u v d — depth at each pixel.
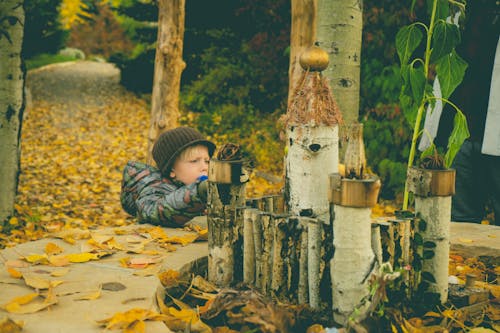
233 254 2.22
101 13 39.00
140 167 3.30
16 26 5.03
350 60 3.29
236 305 1.88
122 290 2.03
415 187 2.10
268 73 11.30
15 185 5.27
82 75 24.78
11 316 1.78
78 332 1.68
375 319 1.79
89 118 15.22
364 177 1.82
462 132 2.51
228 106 12.41
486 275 2.75
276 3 10.56
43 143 11.93
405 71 2.49
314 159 2.03
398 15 6.89
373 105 7.34
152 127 5.90
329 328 1.73
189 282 2.31
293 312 1.94
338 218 1.83
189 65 14.86
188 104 14.02
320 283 1.96
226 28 13.44
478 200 3.71
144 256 2.47
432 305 2.14
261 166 9.32
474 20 3.53
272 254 2.06
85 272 2.23
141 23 17.77
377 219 2.12
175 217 2.90
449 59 2.54
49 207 6.75
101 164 10.17
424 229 2.10
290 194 2.10
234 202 2.21
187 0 12.71
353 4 3.26
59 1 18.53
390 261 2.04
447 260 2.13
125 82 19.58
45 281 2.05
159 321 1.80
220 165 2.17
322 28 3.30
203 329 1.83
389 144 6.98
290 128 2.07
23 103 5.25
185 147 3.18
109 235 2.78
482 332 2.03
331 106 2.03
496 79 3.40
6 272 2.20
